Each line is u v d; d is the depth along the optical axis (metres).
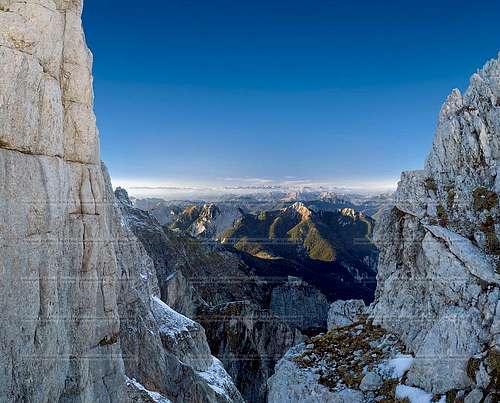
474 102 26.33
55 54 15.67
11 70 13.43
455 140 25.88
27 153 13.99
